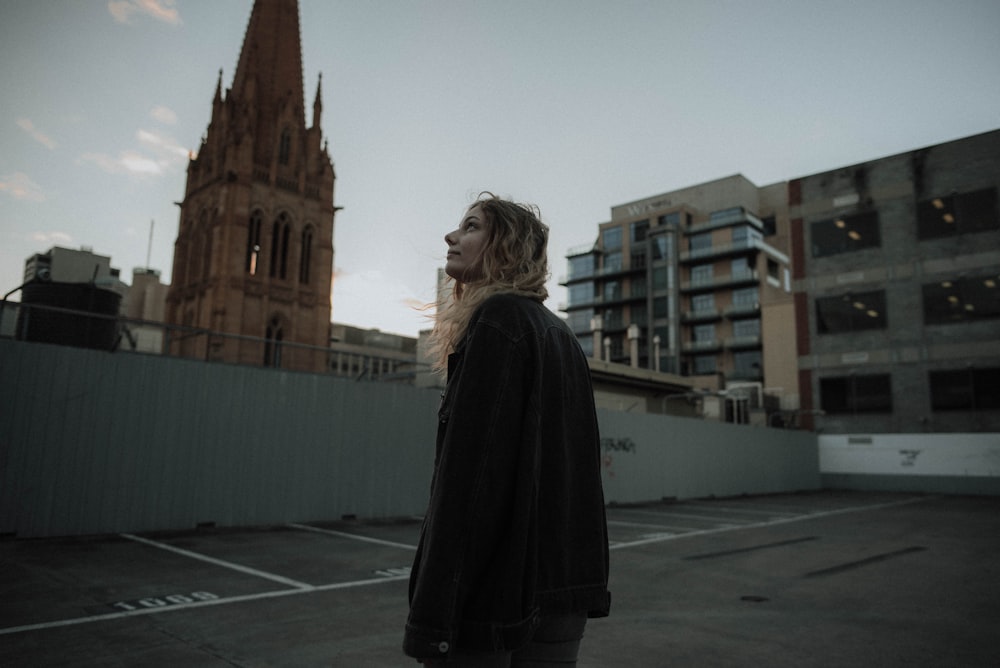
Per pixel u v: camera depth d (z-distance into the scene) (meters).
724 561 9.41
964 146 31.95
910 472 30.91
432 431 14.99
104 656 4.48
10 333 13.16
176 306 67.06
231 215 62.19
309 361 64.06
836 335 34.31
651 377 31.23
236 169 63.28
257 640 4.92
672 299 67.50
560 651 1.30
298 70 70.62
